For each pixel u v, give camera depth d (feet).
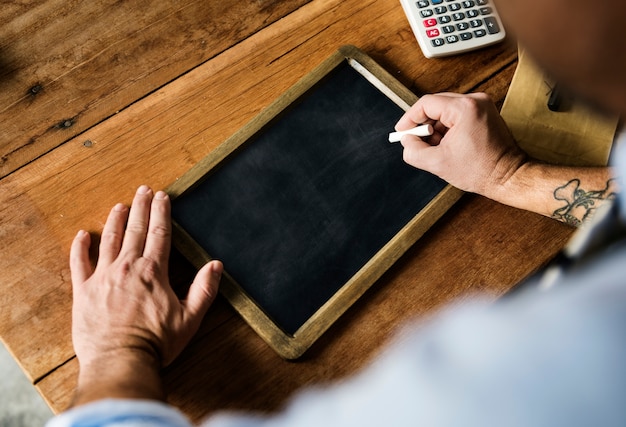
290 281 2.97
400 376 1.33
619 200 1.48
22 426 5.49
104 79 3.30
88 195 3.11
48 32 3.34
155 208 2.96
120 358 2.57
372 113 3.27
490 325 1.24
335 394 1.50
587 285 1.16
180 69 3.35
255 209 3.06
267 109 3.18
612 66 0.94
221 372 2.87
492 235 3.16
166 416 2.06
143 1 3.43
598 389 1.09
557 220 3.18
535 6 0.94
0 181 3.08
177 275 2.97
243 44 3.42
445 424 1.23
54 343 2.87
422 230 3.07
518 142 3.26
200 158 3.22
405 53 3.47
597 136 3.26
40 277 2.96
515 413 1.16
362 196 3.13
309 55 3.44
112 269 2.80
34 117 3.21
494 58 3.48
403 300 3.03
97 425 1.99
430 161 3.10
